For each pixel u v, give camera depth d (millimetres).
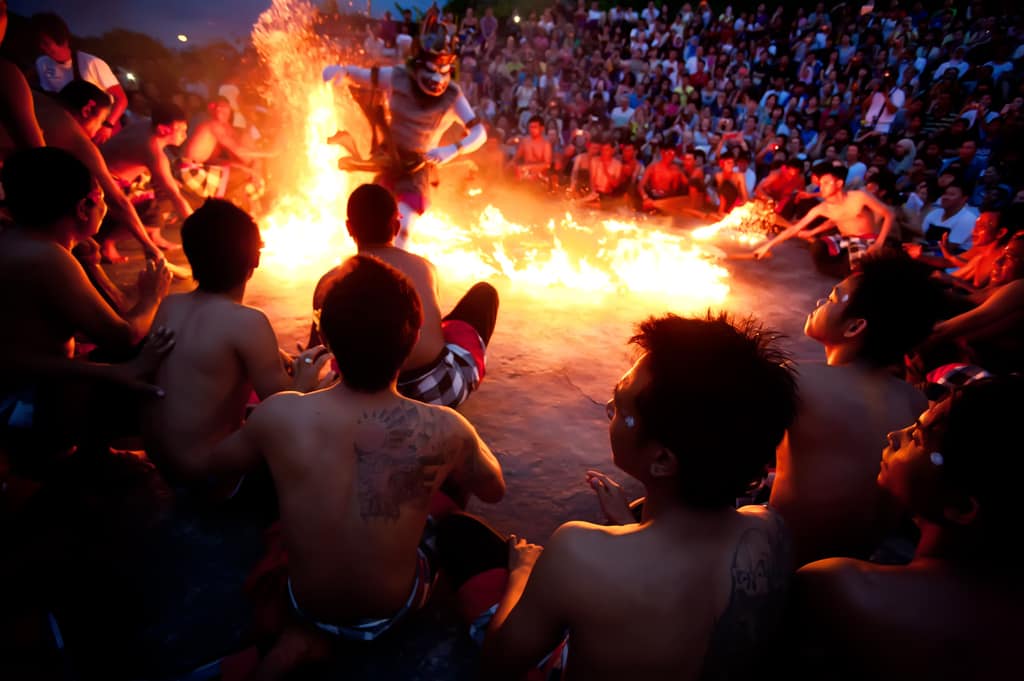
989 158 8016
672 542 1120
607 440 3000
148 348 2096
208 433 2078
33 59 5359
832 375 1713
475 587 1761
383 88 4449
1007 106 9305
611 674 1102
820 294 5426
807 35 14922
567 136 12305
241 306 2113
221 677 1646
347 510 1548
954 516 1047
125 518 2262
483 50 17531
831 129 11375
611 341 4137
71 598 1907
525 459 2801
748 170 8758
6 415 2209
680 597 1083
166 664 1731
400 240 4637
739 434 1046
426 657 1815
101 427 2494
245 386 2172
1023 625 996
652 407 1085
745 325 1219
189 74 13844
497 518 2418
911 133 9945
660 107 13281
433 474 1649
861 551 1735
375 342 1543
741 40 16109
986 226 4156
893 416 1657
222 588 2004
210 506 2342
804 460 1711
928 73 12500
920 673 1057
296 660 1617
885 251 1766
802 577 1226
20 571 1949
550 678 1413
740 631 1110
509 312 4539
